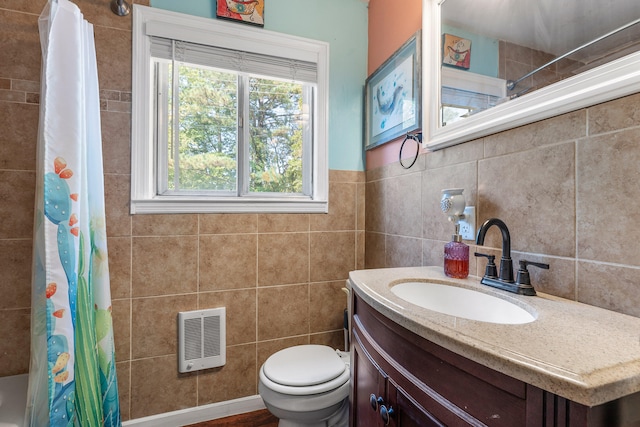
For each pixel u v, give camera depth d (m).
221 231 1.61
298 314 1.76
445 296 0.97
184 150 1.64
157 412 1.51
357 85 1.89
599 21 0.71
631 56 0.65
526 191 0.89
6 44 1.33
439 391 0.57
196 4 1.57
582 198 0.75
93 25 1.41
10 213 1.35
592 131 0.73
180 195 1.63
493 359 0.46
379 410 0.75
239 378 1.65
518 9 0.92
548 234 0.83
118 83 1.46
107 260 1.32
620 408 0.40
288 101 1.82
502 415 0.46
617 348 0.48
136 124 1.48
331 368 1.30
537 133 0.86
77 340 1.12
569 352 0.46
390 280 0.96
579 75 0.75
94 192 1.28
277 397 1.19
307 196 1.85
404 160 1.51
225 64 1.62
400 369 0.67
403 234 1.51
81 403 1.11
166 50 1.53
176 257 1.54
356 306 0.98
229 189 1.72
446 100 1.21
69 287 1.04
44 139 1.03
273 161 1.80
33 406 1.01
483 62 1.04
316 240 1.79
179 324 1.54
